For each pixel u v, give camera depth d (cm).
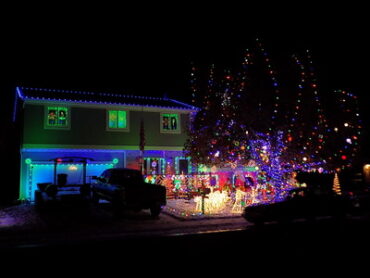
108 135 2261
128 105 2317
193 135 2072
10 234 1127
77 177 2170
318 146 1778
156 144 2389
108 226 1279
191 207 1800
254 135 1842
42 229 1206
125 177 1695
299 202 1316
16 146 2284
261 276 693
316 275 702
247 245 930
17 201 1967
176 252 856
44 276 687
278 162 1822
